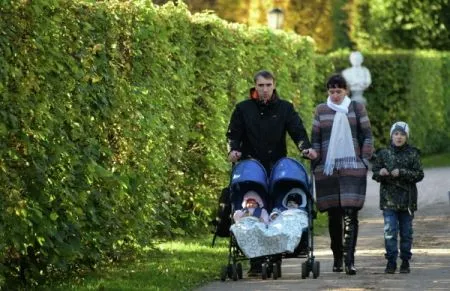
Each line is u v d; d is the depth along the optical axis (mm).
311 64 74438
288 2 128125
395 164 39281
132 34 42156
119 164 40594
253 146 38875
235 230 36844
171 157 48188
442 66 114000
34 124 33188
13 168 32625
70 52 35750
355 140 39375
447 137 115500
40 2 33062
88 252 37281
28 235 33000
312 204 37938
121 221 40438
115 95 39812
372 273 39031
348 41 131000
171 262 41125
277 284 36406
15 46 32219
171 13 48281
